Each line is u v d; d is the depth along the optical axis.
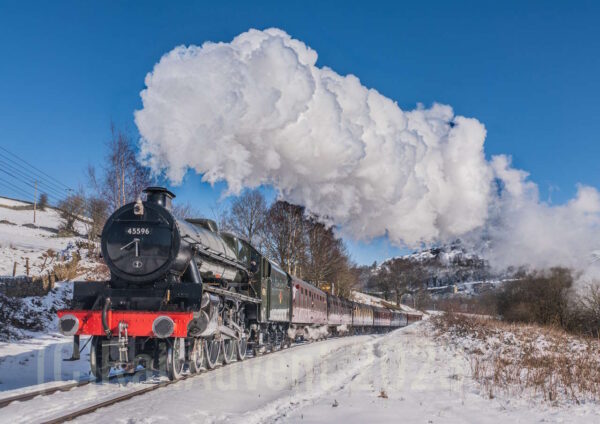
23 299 18.73
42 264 26.58
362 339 28.17
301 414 7.48
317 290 25.84
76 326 9.34
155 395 8.25
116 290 9.88
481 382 10.53
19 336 15.28
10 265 25.14
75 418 6.49
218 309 11.27
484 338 18.16
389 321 49.75
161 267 9.98
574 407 8.09
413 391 9.64
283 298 18.95
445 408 8.02
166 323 9.10
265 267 16.61
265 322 16.38
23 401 7.43
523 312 24.12
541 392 9.36
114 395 8.18
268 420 7.32
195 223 13.38
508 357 13.92
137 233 10.13
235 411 7.63
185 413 7.07
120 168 25.56
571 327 22.92
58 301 20.39
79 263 28.44
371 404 8.27
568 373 10.90
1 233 37.78
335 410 7.77
